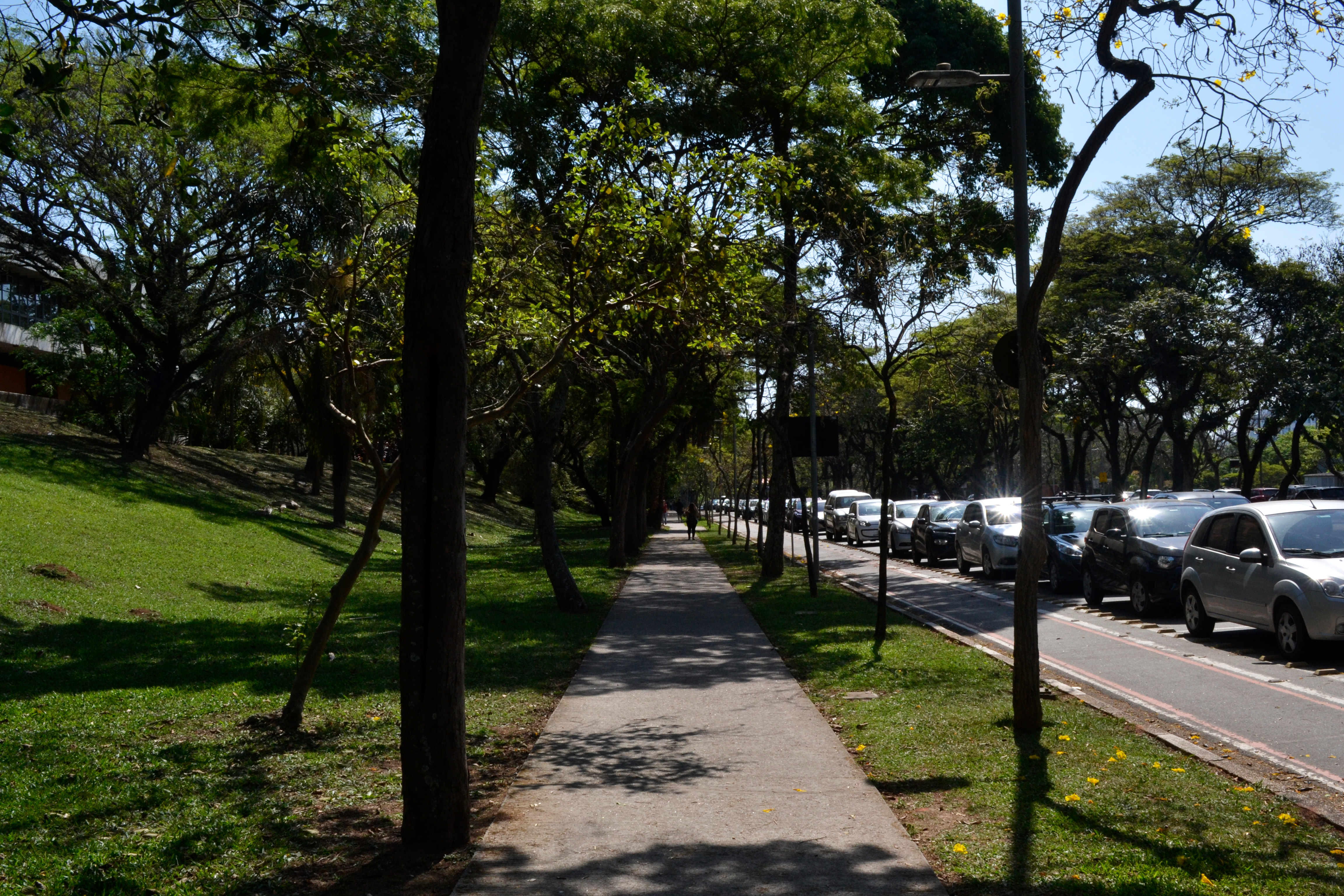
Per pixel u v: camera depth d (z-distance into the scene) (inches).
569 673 457.7
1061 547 808.9
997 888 189.9
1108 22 320.5
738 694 396.5
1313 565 446.3
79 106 874.8
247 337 1112.2
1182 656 480.7
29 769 273.1
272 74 381.4
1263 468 3400.6
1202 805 240.5
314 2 358.6
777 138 831.7
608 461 2212.1
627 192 329.7
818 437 808.9
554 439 749.3
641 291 314.3
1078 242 1480.1
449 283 223.5
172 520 1015.6
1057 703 370.9
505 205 563.8
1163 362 1397.6
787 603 755.4
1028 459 323.6
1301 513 482.6
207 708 366.6
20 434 1202.6
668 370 1013.8
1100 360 1387.8
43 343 1755.7
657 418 1087.0
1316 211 1277.1
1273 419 1496.1
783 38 780.6
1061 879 191.6
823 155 697.0
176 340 1264.8
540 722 354.3
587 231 326.6
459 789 221.6
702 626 622.5
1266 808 240.4
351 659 490.0
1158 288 1430.9
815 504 807.7
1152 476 3528.5
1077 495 1020.5
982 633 591.8
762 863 205.2
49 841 215.0
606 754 300.8
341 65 390.9
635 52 727.7
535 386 352.8
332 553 1161.4
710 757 295.3
